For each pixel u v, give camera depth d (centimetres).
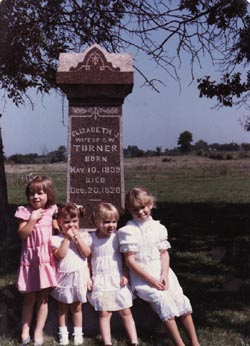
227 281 668
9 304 561
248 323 511
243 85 1072
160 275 446
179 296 439
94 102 516
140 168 4594
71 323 474
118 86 505
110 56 508
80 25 1095
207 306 566
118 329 482
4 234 978
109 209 452
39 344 443
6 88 1200
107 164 518
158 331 480
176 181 2998
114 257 452
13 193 2148
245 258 812
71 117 516
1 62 1130
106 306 442
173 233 1073
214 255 838
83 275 449
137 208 453
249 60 1023
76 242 449
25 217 452
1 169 995
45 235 450
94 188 519
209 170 4078
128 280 455
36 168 4425
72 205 454
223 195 2030
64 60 507
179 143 7619
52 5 1043
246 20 995
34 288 445
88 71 502
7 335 472
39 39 1062
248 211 1420
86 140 518
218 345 449
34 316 511
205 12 1004
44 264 444
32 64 1145
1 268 736
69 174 520
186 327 439
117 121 517
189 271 730
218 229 1120
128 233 445
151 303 441
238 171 3903
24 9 1048
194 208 1539
